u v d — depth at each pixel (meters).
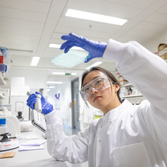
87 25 3.02
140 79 0.64
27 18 2.72
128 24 3.02
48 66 6.04
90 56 0.73
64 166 1.00
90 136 1.11
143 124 0.86
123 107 1.01
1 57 1.96
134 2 2.38
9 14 2.59
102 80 0.92
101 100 0.92
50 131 1.09
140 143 0.83
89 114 6.59
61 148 1.09
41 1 2.30
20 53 4.39
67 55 1.86
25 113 4.62
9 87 5.91
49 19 2.77
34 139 1.96
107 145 0.92
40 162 1.09
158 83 0.61
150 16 2.77
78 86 8.05
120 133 0.90
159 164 0.81
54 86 11.76
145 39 3.70
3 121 1.85
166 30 3.28
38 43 3.77
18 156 1.26
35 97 1.08
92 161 1.05
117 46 0.66
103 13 2.64
